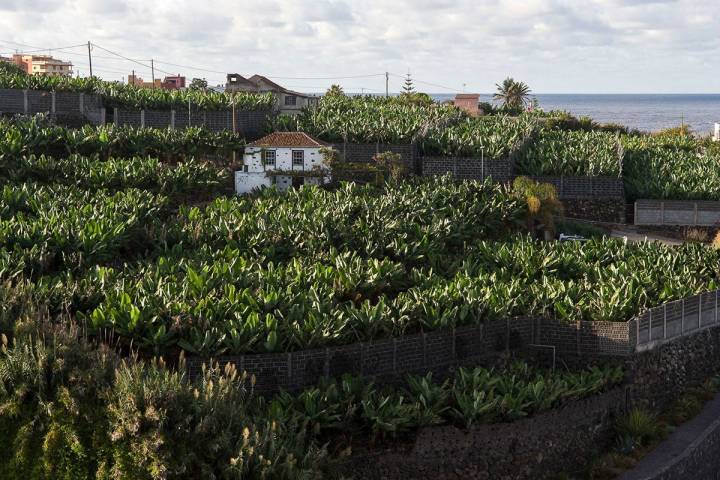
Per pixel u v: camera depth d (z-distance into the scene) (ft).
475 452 79.51
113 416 64.80
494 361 93.66
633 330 95.76
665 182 201.05
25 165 155.94
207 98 230.89
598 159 201.16
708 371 111.75
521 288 107.76
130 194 143.64
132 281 98.94
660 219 182.50
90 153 177.37
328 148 182.80
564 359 96.37
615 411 93.15
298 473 63.93
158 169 161.99
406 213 144.05
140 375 67.82
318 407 76.33
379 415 76.74
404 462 76.69
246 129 220.43
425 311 93.97
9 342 72.08
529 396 84.33
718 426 97.25
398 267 113.50
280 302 92.58
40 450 64.13
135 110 208.85
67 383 66.90
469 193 162.61
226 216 132.87
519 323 95.91
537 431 83.25
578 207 187.93
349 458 74.18
